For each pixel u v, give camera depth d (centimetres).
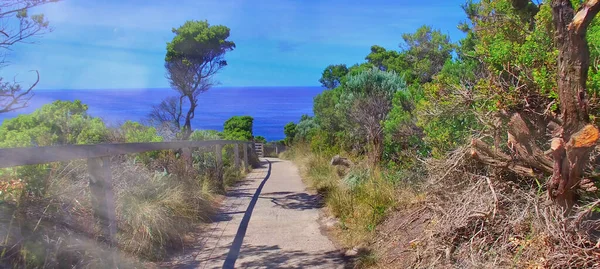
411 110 762
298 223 709
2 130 663
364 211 650
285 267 505
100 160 450
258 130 6831
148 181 623
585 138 295
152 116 1680
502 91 396
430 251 425
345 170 1091
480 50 462
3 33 441
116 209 506
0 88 444
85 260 396
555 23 302
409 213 562
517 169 385
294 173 1491
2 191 361
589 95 330
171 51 1775
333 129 1590
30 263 349
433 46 1473
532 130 392
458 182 451
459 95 461
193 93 1864
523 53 392
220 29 1822
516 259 340
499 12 487
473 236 380
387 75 1107
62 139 745
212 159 1055
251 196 969
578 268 314
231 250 564
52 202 394
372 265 496
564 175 322
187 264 511
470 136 461
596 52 363
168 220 571
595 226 334
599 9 278
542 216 348
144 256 491
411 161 705
